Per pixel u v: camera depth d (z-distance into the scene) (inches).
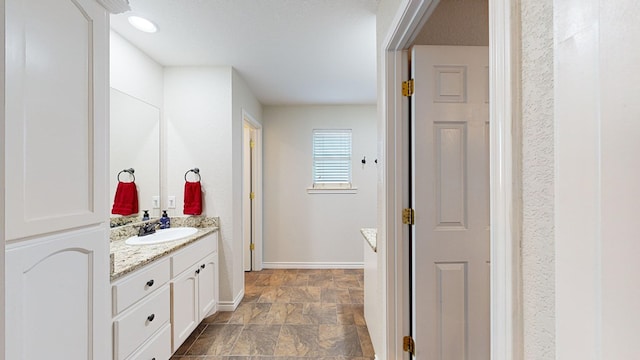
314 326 91.7
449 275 56.2
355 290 122.4
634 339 11.2
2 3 20.7
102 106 40.0
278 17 72.5
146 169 94.3
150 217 96.3
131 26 77.0
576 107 13.5
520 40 19.3
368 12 70.1
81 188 36.6
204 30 79.0
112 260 50.6
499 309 20.3
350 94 135.5
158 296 64.7
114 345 50.9
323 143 154.2
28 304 29.8
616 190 11.7
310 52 92.3
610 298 12.0
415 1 42.9
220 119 103.6
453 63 55.8
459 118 56.1
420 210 55.9
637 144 10.9
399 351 57.7
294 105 153.3
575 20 13.4
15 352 28.5
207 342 82.7
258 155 149.6
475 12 61.7
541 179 17.4
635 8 10.9
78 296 36.2
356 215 153.6
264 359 74.7
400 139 57.8
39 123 30.8
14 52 27.9
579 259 13.5
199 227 102.9
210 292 94.9
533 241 18.1
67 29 34.3
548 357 16.7
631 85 11.1
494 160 21.1
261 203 150.6
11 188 27.9
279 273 145.6
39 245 30.9
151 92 96.6
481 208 56.3
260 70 107.0
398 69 58.0
